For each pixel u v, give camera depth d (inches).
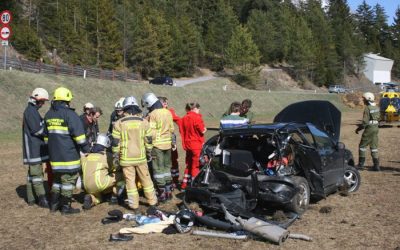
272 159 263.9
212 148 273.3
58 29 2188.7
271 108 1781.5
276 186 251.9
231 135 271.0
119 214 259.9
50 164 289.6
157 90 1416.1
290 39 3417.8
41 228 247.6
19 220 263.6
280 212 249.9
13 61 1154.7
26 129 289.0
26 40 1952.5
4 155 530.9
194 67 2915.8
